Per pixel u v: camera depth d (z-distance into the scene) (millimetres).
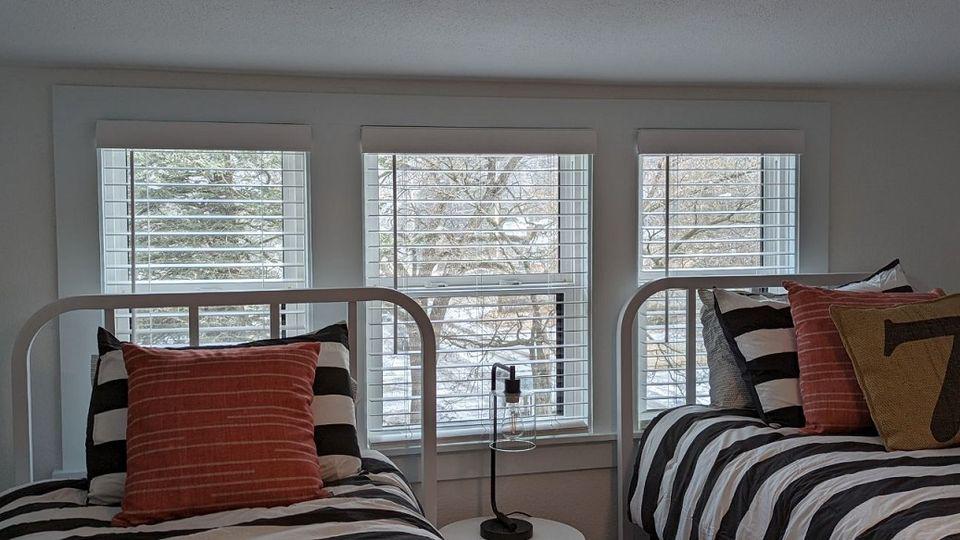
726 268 3215
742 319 2662
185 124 2664
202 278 2764
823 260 3236
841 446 2262
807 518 1990
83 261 2639
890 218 3312
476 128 2912
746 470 2279
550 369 3057
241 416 1996
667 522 2547
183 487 1906
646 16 2143
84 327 2643
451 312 2957
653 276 3137
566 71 2787
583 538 2682
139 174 2688
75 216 2627
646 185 3111
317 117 2801
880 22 2234
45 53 2438
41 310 2408
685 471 2523
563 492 3043
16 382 2400
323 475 2141
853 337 2379
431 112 2887
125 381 2174
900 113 3297
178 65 2613
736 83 3070
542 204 3035
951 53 2615
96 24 2141
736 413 2672
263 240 2809
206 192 2752
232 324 2770
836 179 3254
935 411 2250
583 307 3074
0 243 2598
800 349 2527
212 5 1992
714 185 3158
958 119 3354
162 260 2721
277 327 2590
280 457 1979
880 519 1817
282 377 2098
